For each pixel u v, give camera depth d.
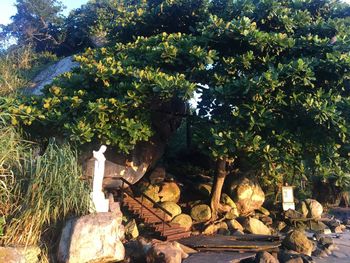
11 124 9.57
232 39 11.08
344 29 11.62
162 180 13.70
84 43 24.27
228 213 13.49
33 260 7.11
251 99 10.09
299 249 10.94
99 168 8.59
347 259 11.16
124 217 10.83
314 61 10.46
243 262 9.71
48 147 8.34
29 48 22.02
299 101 10.11
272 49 10.83
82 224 7.45
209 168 16.44
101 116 9.71
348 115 10.16
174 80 9.55
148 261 8.55
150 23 14.35
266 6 11.75
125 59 11.68
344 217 19.23
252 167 12.74
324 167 10.80
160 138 13.08
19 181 7.78
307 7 13.64
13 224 7.34
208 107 11.13
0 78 15.08
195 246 10.26
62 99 10.61
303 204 15.75
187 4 13.47
